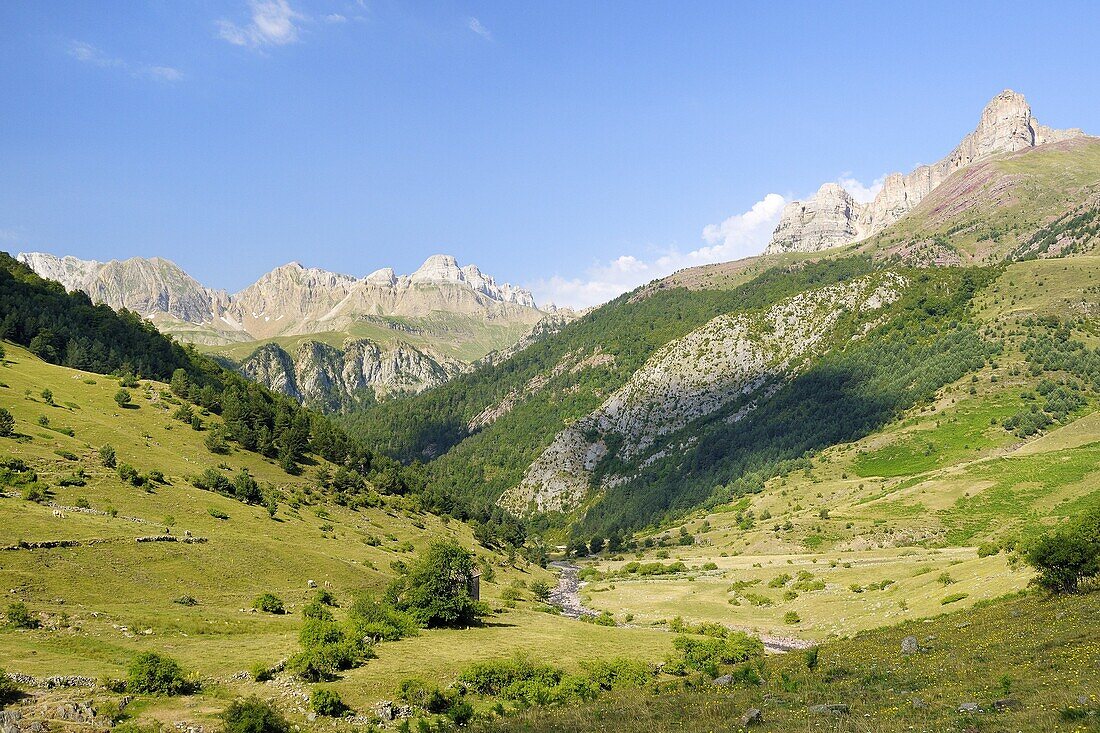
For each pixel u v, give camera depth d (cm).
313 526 11362
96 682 3722
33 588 5466
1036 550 5472
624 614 10331
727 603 10444
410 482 18775
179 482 10981
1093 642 3478
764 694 3778
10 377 14025
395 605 6894
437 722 4041
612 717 3734
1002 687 2997
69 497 8569
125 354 19550
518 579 13412
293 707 3922
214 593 6800
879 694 3334
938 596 7550
